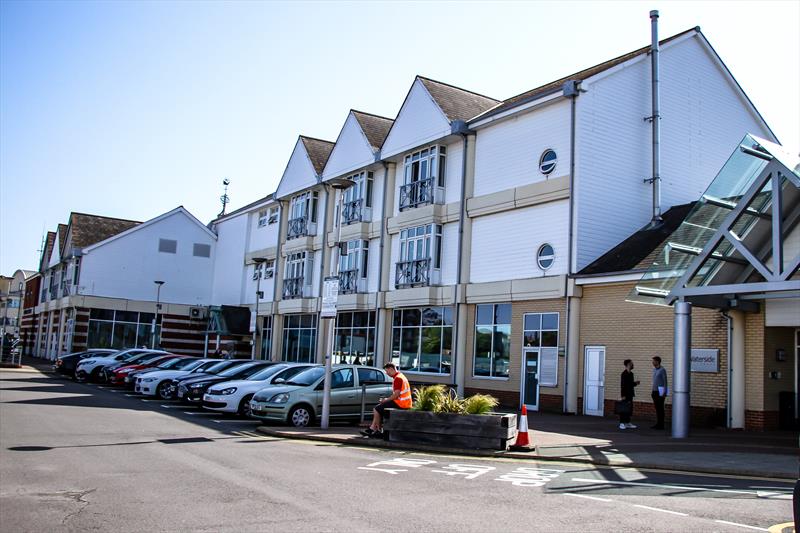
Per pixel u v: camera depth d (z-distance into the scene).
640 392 19.66
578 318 21.95
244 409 18.36
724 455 12.37
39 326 56.88
